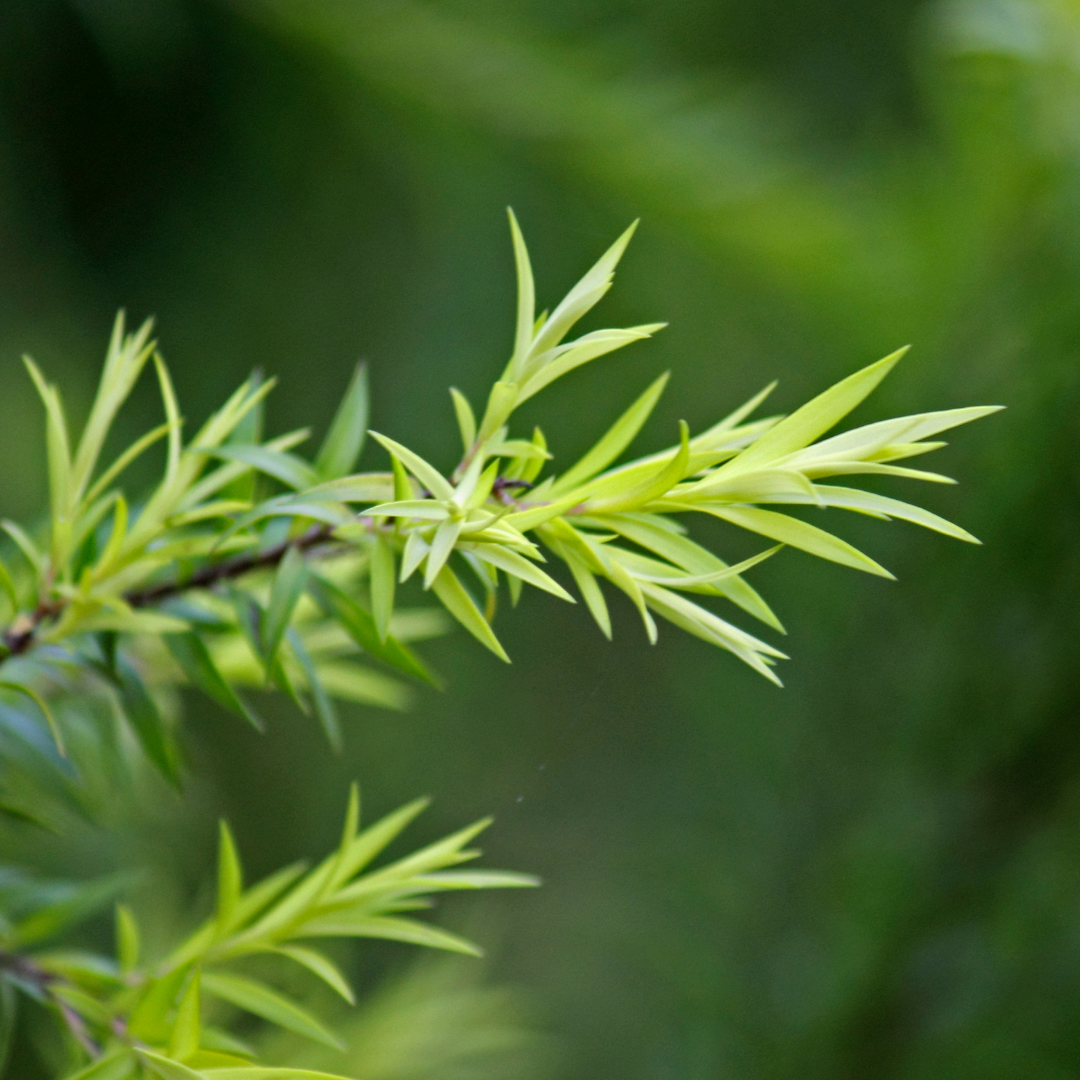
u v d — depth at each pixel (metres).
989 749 0.77
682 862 0.87
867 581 0.83
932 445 0.47
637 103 1.00
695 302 1.04
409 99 1.01
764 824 0.86
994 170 0.88
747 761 0.87
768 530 0.47
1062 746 0.74
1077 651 0.73
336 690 0.54
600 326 1.06
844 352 0.99
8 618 0.50
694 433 1.05
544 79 0.99
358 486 0.47
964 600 0.78
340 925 0.50
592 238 1.05
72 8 1.09
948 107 0.91
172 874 0.83
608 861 1.04
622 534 0.47
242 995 0.49
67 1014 0.50
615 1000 1.02
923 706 0.79
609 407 1.04
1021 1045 0.76
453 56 0.98
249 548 0.50
